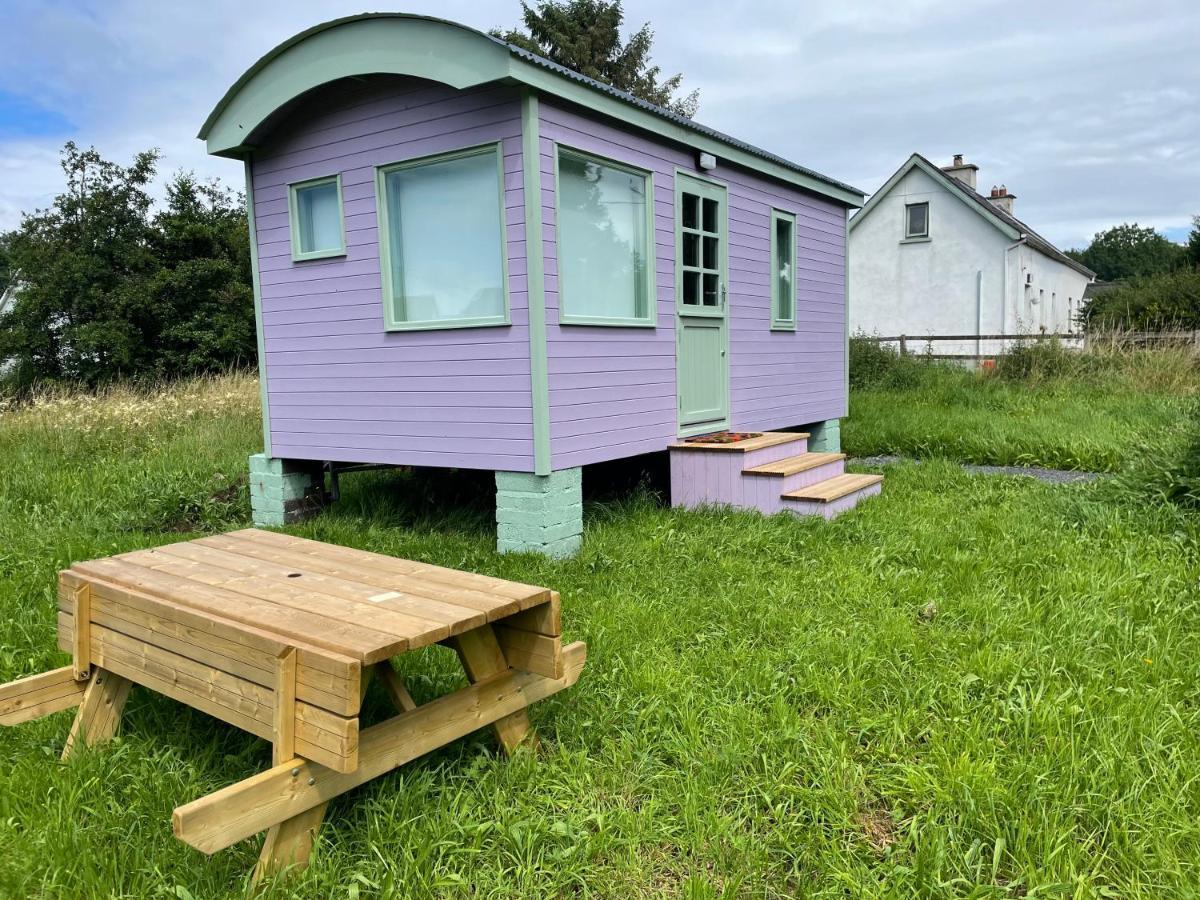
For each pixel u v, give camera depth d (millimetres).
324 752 2020
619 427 5918
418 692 3098
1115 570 4422
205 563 2992
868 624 3764
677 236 6500
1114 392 12328
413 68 5082
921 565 4691
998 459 9023
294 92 5641
